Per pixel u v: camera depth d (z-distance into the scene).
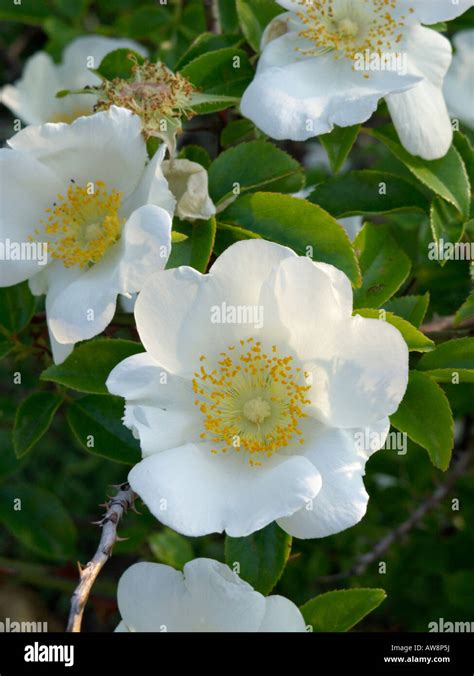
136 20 0.64
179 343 0.45
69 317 0.46
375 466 0.66
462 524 0.67
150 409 0.45
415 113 0.50
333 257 0.48
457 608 0.64
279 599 0.45
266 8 0.52
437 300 0.57
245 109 0.49
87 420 0.51
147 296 0.45
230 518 0.44
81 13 0.69
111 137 0.47
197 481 0.44
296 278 0.44
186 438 0.46
